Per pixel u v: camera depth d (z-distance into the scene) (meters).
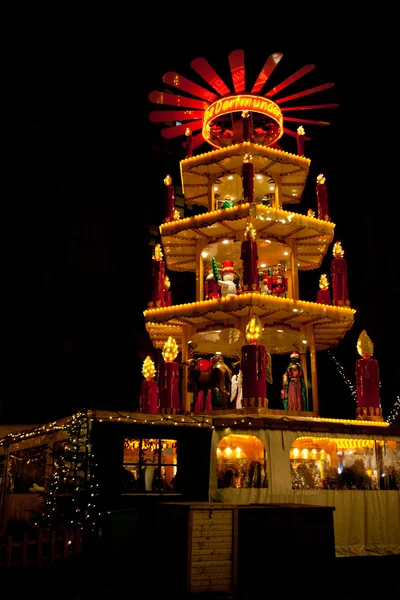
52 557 10.82
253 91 16.09
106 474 11.89
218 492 12.51
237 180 17.02
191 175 16.88
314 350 15.65
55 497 11.64
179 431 12.80
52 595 9.38
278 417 13.32
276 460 12.84
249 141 15.60
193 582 9.70
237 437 14.55
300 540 10.81
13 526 15.60
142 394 14.88
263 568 10.42
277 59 15.15
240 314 14.92
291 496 12.80
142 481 12.40
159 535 10.80
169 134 17.12
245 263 14.32
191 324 15.89
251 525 10.58
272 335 16.88
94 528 11.16
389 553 13.54
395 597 9.91
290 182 17.30
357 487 13.90
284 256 17.05
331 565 10.94
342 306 15.64
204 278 17.55
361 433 13.96
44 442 15.34
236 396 15.17
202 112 17.12
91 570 11.03
